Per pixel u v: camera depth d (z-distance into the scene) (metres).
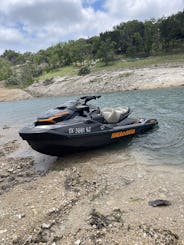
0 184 6.68
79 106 7.96
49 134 6.92
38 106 26.62
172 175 5.93
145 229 4.05
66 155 8.07
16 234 4.30
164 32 66.56
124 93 27.09
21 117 19.12
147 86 30.03
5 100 43.25
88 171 6.75
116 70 47.16
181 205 4.63
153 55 66.81
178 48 66.88
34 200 5.43
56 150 7.54
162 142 8.40
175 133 9.16
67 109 7.83
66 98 33.41
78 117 7.83
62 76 58.22
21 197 5.67
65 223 4.47
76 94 37.09
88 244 3.87
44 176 6.84
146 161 6.97
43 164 7.89
